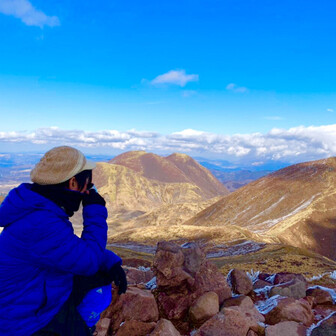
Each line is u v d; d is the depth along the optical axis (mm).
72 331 1782
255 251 47281
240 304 4398
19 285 1566
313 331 3721
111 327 3887
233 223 175875
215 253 56969
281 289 4910
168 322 3775
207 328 3777
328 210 146375
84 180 1832
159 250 4695
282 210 168750
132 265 19141
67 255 1580
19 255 1539
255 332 3787
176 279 4473
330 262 19188
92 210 1848
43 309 1634
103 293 1974
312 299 4828
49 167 1689
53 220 1584
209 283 4621
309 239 127875
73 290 1850
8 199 1615
